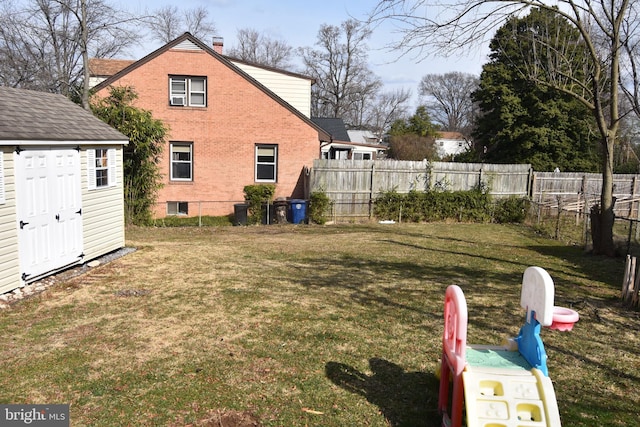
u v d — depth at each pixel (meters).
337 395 4.50
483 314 6.90
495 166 19.36
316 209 17.62
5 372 4.84
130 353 5.36
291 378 4.82
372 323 6.46
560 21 12.31
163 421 4.01
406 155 44.50
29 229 7.73
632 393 4.64
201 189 19.23
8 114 7.89
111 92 16.33
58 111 9.62
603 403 4.42
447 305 3.98
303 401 4.39
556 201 19.08
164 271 9.34
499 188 19.53
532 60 13.95
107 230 10.55
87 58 16.48
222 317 6.61
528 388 3.42
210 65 18.73
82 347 5.50
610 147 11.20
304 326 6.30
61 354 5.30
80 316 6.58
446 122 64.75
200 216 17.39
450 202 18.53
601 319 6.81
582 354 5.56
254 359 5.25
